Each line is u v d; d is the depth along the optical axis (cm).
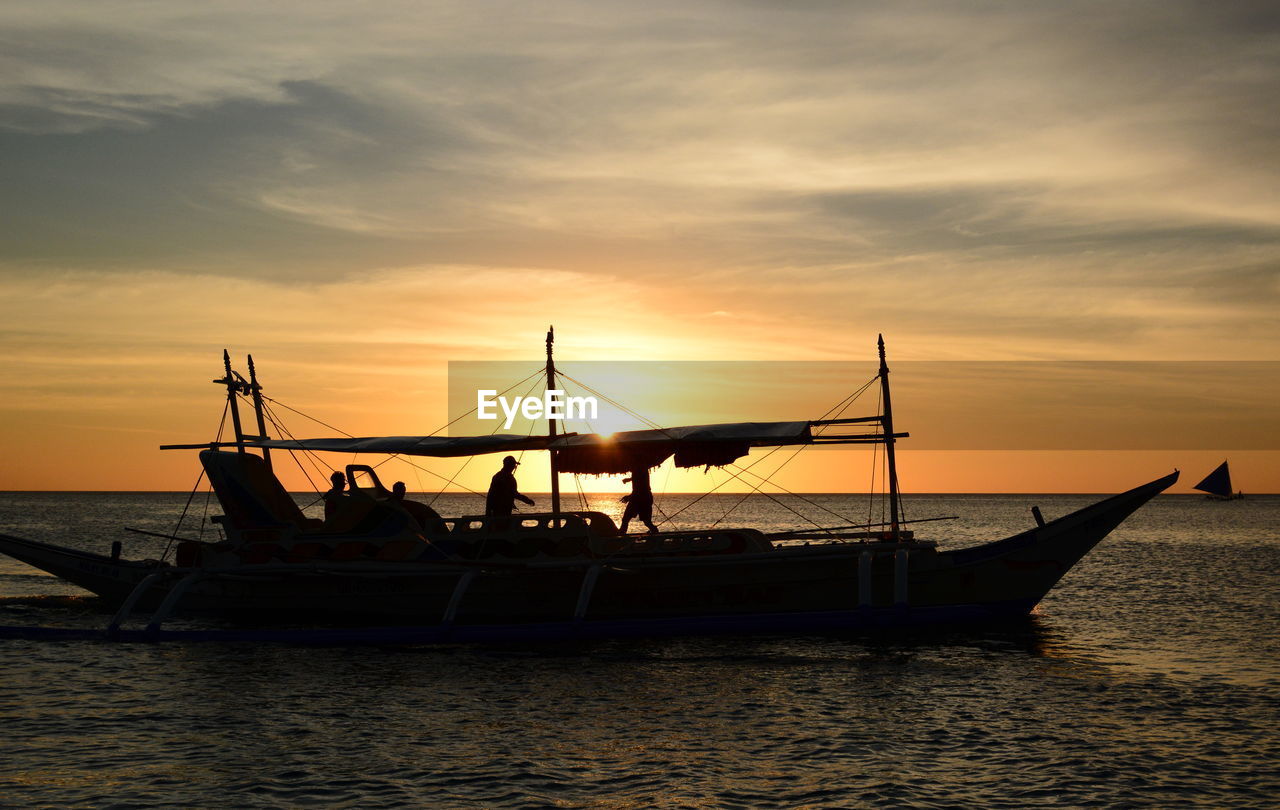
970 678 1909
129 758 1352
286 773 1288
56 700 1692
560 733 1487
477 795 1208
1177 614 2944
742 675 1936
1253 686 1845
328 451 2555
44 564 2783
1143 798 1210
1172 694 1770
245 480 2617
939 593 2353
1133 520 13700
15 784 1241
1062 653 2202
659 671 1975
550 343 2670
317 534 2470
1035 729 1521
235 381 2820
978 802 1195
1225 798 1210
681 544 2355
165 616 2300
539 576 2369
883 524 2455
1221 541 7831
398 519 2422
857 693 1767
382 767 1312
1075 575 4359
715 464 2389
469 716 1591
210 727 1516
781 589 2334
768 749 1406
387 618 2458
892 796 1213
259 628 2495
